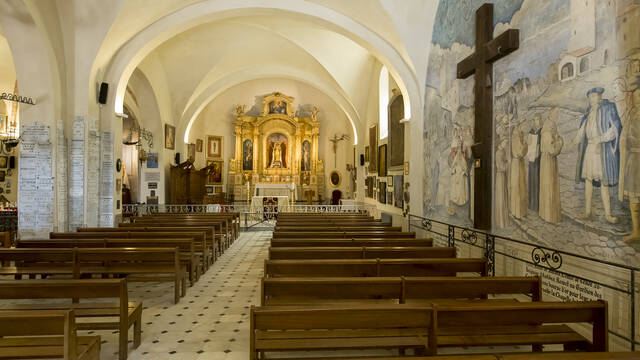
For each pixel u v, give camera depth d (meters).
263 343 3.00
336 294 3.47
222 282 6.78
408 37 9.11
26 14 8.44
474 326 3.31
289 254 5.22
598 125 3.95
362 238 6.79
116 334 4.39
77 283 3.55
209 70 16.83
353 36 10.33
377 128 14.96
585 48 4.14
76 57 9.54
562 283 4.48
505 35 5.46
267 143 23.84
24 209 9.21
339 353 3.82
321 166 23.72
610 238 3.79
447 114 7.78
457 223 7.31
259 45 16.39
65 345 2.64
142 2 9.41
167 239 6.29
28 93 9.12
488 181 6.07
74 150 9.67
